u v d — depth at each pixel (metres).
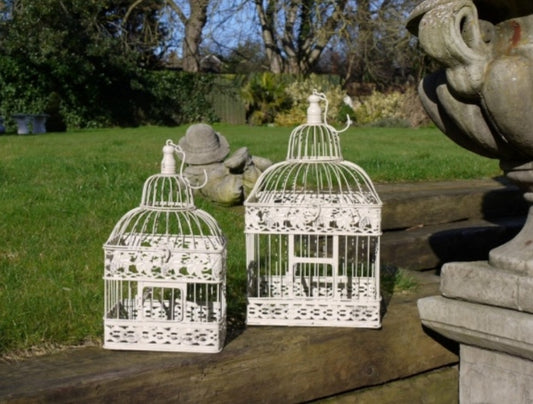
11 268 3.81
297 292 3.69
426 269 5.20
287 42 27.39
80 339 3.01
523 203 6.34
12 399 2.42
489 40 3.08
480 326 3.22
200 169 5.78
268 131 18.70
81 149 10.28
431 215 5.71
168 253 2.93
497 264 3.32
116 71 22.73
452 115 3.23
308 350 3.12
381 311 3.51
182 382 2.79
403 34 23.38
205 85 25.05
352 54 27.86
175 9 26.42
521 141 3.01
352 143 12.26
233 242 4.55
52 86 21.16
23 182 6.29
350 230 3.30
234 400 2.93
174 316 3.27
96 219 4.95
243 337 3.11
